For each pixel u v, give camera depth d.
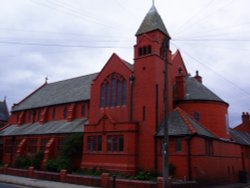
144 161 31.06
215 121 35.66
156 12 36.53
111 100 36.53
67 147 37.03
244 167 42.50
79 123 42.44
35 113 54.03
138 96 33.56
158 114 31.78
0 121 72.69
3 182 29.34
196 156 27.34
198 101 35.69
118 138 32.56
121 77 36.09
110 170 31.84
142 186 23.11
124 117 34.31
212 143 31.25
